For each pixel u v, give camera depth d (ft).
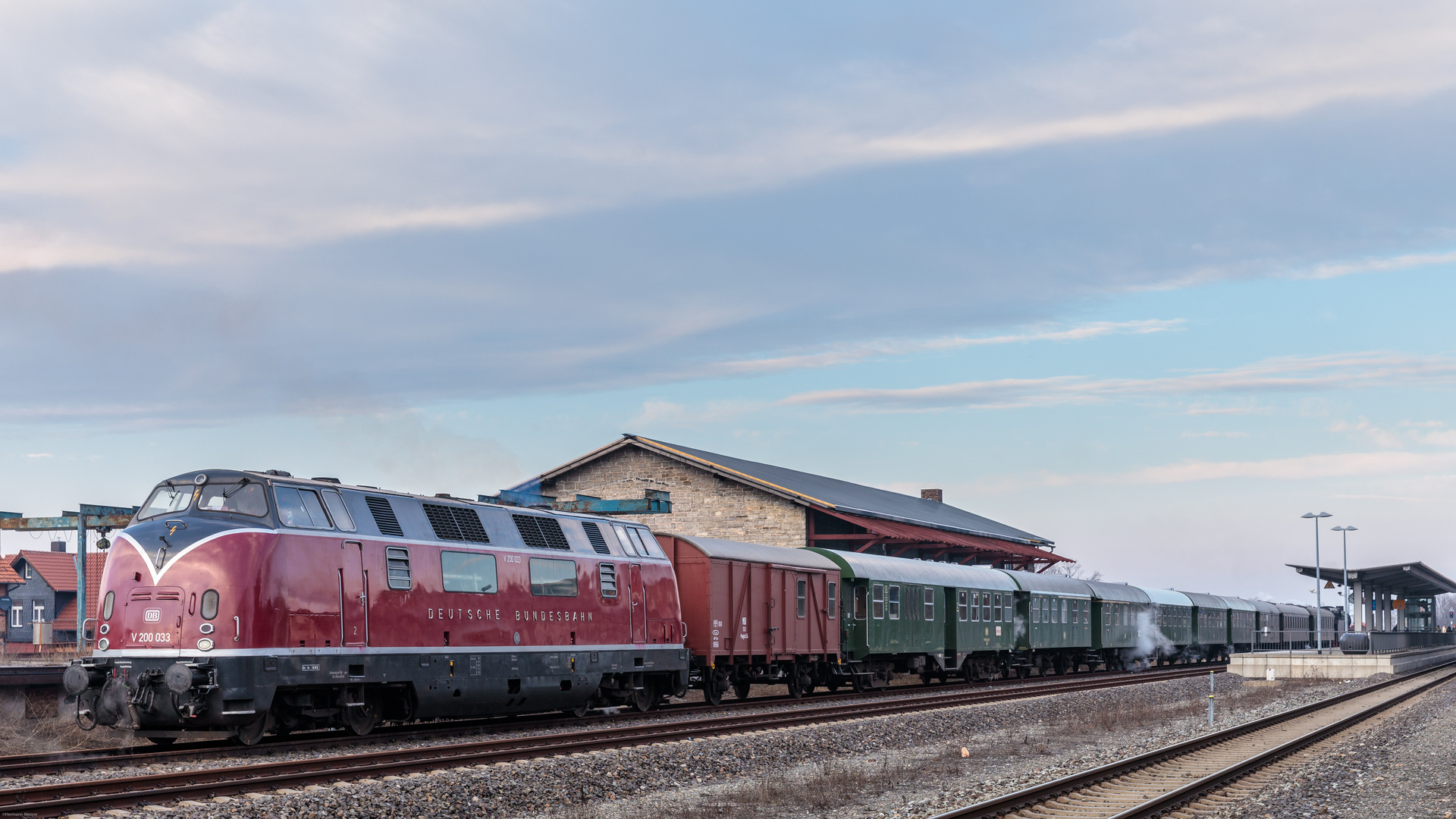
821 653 110.22
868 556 122.83
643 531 89.25
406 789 48.57
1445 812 49.19
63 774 50.29
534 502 89.86
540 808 50.26
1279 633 261.03
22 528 121.70
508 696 72.95
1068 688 121.90
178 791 44.83
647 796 54.65
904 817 48.44
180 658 56.90
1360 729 84.79
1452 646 286.25
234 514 60.08
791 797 53.93
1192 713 100.53
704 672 96.37
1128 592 182.09
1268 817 47.47
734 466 169.78
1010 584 145.69
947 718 85.15
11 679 68.85
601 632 80.84
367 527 65.00
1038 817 47.37
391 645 64.90
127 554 59.36
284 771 50.88
